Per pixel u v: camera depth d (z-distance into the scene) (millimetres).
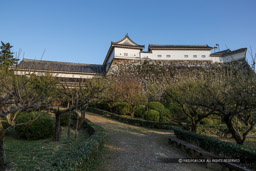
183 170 5242
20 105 4820
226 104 6598
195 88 8570
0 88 5039
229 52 31266
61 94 9195
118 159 5992
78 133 10109
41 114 8617
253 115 6879
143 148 7617
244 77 6109
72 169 3279
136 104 18703
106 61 36000
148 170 5137
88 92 9148
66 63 32469
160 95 19953
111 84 18766
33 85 5965
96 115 19578
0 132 4758
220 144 5773
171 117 13742
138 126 14305
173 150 7488
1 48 16062
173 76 28391
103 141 7145
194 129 9531
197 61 32375
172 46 34188
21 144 7090
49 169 3303
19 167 4750
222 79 7781
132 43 32219
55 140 7762
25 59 28016
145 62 30844
